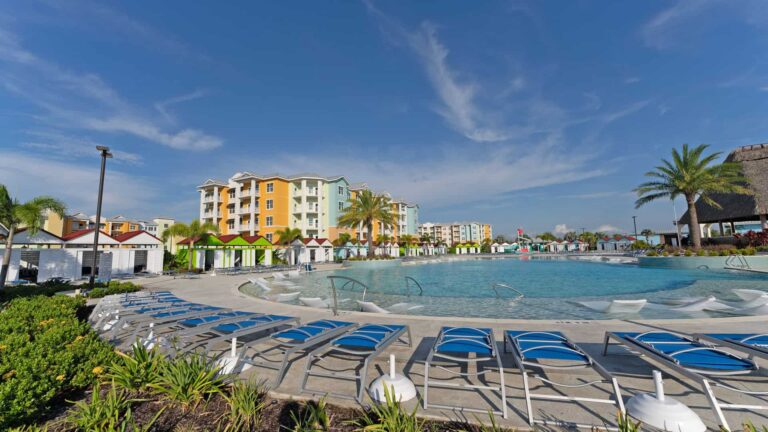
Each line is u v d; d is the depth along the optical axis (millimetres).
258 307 8805
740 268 20078
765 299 8750
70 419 2695
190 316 5684
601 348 5062
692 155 26125
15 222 13977
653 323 6383
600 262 33406
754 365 3201
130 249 22734
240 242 29047
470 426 2916
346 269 28828
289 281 19234
